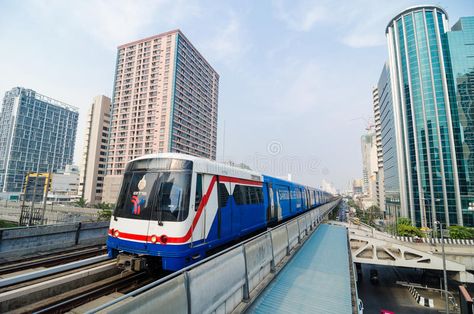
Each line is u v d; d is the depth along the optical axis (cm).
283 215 1316
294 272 640
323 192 3484
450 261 2778
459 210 4762
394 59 6284
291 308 436
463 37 5319
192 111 8412
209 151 9581
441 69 5347
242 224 815
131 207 579
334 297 490
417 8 5772
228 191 751
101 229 1038
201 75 9088
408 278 3619
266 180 1111
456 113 5112
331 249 938
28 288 461
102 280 586
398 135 6016
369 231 3756
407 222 4828
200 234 588
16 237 748
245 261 462
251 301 443
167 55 7569
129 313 218
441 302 2748
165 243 521
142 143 7456
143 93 7675
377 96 9856
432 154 5194
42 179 3098
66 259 751
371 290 3153
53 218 2859
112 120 7938
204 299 323
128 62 8081
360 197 12950
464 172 4866
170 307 266
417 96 5550
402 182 5816
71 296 496
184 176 577
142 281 594
